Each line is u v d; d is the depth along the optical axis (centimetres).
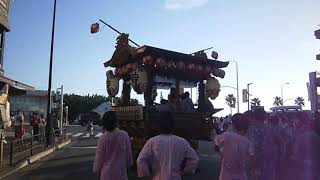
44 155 1953
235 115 641
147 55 1343
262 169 784
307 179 759
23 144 1962
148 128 1328
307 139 762
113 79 1623
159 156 483
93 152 2119
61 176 1284
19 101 6075
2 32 2041
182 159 491
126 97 1598
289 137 1038
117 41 1522
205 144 2769
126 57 1474
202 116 1414
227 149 613
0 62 2017
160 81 1457
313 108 2567
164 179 474
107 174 605
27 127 4112
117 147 614
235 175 606
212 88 1484
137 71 1382
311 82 2600
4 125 2072
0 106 2033
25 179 1227
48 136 2369
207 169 1441
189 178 1224
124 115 1469
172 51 1377
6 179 1225
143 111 1339
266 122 909
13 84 1923
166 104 1394
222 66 1517
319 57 2452
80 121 6575
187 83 1538
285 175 963
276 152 840
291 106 2744
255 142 782
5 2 1980
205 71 1462
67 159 1778
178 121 1355
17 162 1552
